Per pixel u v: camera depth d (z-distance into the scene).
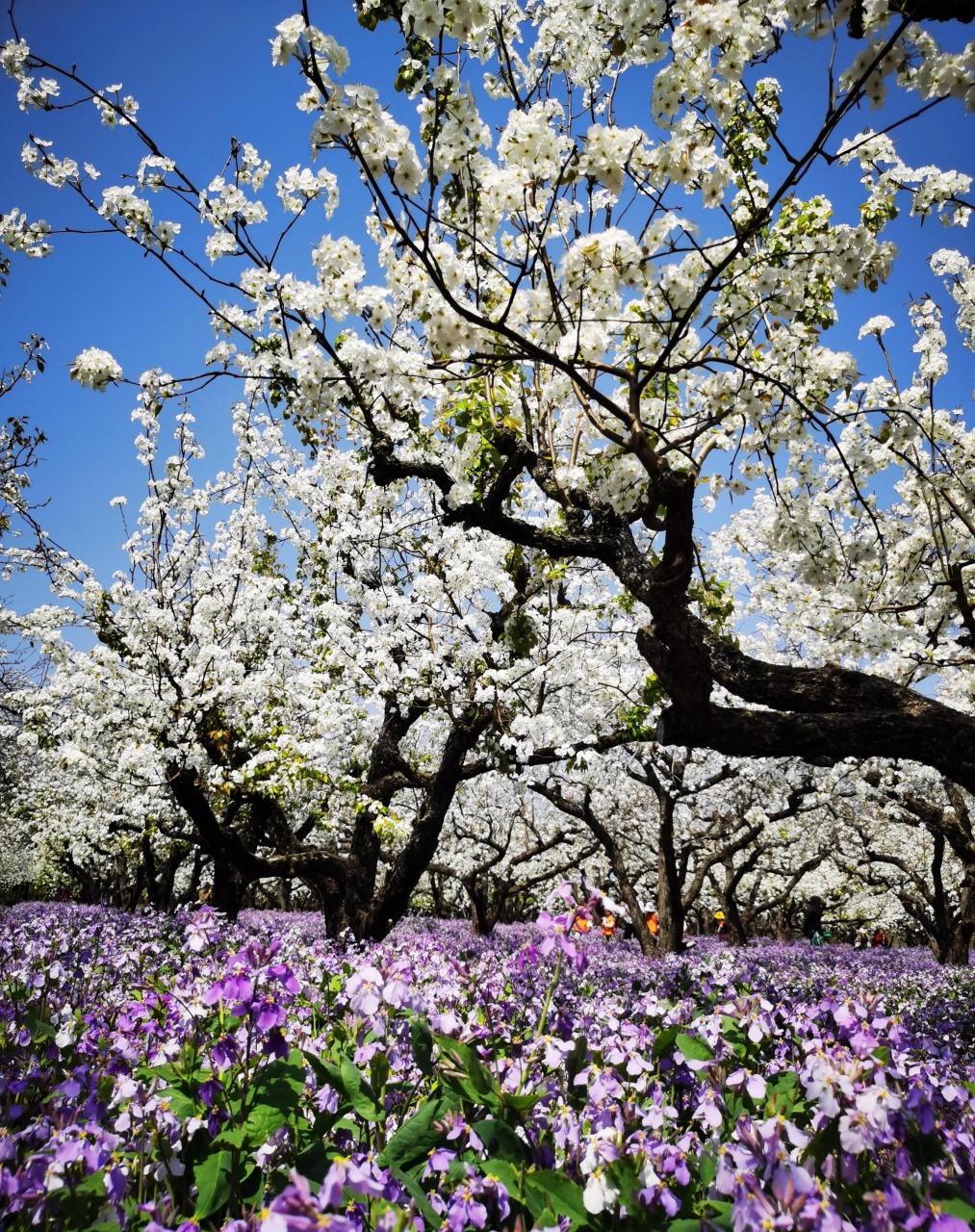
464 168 3.61
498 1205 1.99
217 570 12.11
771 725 4.36
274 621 10.77
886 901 28.36
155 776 10.61
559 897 2.58
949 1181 1.96
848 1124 1.96
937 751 4.02
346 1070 2.50
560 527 8.05
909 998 8.73
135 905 23.48
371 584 10.48
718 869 27.27
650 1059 3.04
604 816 20.19
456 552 8.96
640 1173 2.07
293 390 4.60
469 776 10.22
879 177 4.74
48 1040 3.56
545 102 4.18
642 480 5.05
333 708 9.90
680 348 4.97
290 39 3.06
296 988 2.39
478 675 9.66
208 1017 3.04
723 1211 1.99
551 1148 2.27
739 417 5.13
